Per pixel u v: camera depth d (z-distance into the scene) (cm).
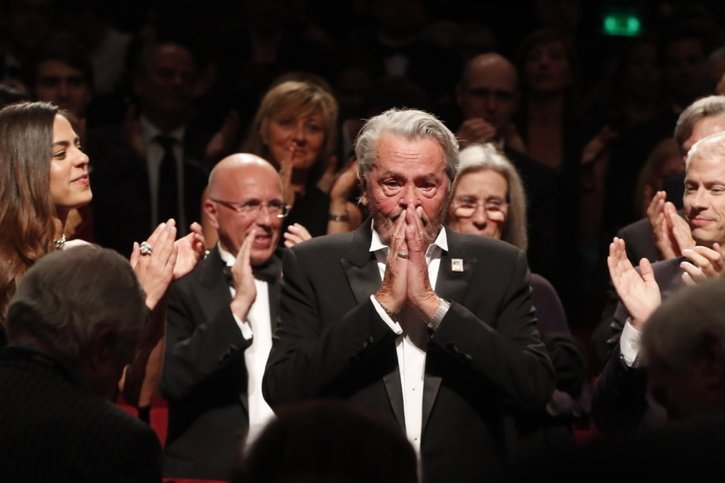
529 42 2231
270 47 2400
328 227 1773
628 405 1246
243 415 1411
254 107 2280
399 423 1130
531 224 1977
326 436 675
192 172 2070
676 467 656
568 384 1377
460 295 1167
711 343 809
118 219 1977
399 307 1122
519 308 1184
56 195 1252
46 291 940
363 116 2052
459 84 2131
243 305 1405
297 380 1125
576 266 2078
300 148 1816
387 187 1151
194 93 2173
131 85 2289
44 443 891
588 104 2344
